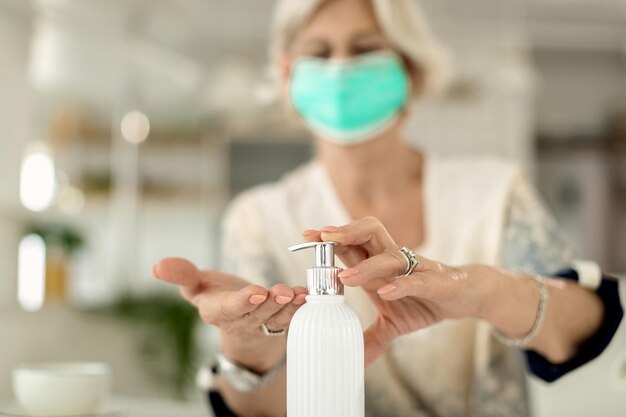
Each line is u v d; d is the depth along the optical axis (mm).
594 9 3373
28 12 2416
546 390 865
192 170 3588
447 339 950
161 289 3201
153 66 3328
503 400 950
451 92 3473
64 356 2512
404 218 1055
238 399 802
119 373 2848
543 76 3764
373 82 1022
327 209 1058
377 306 668
